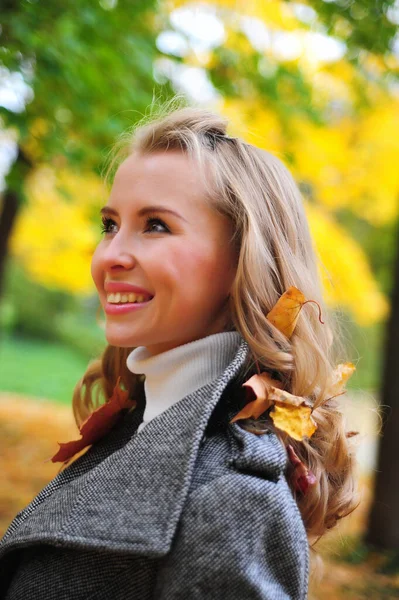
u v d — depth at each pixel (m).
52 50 3.48
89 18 3.72
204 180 1.11
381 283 13.90
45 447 7.00
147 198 1.09
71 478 1.28
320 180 6.14
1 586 1.20
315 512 1.15
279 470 0.95
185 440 0.98
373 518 4.95
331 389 1.19
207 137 1.19
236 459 0.96
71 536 0.97
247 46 5.19
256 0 5.00
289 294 1.10
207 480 0.96
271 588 0.90
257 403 1.03
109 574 1.00
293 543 0.92
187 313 1.09
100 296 1.16
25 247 9.85
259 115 5.36
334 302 1.51
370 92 5.58
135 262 1.08
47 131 3.97
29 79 3.51
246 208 1.11
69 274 9.88
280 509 0.92
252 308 1.10
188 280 1.07
